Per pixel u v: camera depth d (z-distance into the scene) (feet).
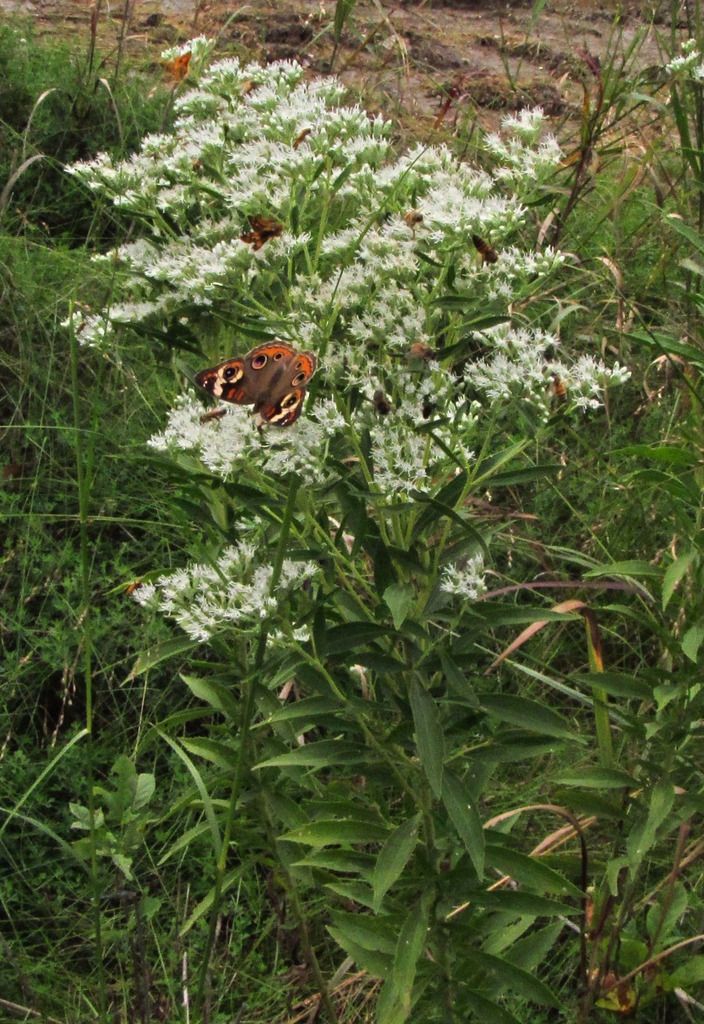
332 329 3.74
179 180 4.02
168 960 4.16
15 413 4.93
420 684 3.68
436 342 3.93
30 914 4.20
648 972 4.03
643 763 3.88
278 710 3.77
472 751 3.75
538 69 7.77
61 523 4.83
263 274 3.81
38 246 5.32
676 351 3.99
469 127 6.48
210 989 4.05
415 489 3.61
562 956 4.18
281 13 7.98
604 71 5.99
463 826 3.64
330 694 3.76
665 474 3.78
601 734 4.10
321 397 3.79
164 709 4.55
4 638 4.63
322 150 3.88
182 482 3.82
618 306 5.24
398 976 3.67
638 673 4.46
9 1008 4.03
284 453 3.63
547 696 4.61
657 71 5.95
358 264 3.81
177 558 4.75
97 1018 4.00
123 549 4.66
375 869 3.67
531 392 3.69
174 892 4.30
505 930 3.96
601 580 4.58
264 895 4.27
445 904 3.79
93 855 3.83
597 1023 4.05
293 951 4.20
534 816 4.33
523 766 4.49
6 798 4.33
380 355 3.77
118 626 4.62
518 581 4.76
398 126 6.25
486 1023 3.81
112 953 4.17
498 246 3.86
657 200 5.40
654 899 4.21
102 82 5.97
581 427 5.11
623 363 5.19
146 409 5.00
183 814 4.36
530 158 3.95
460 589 3.66
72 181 5.79
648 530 4.64
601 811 3.93
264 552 3.85
